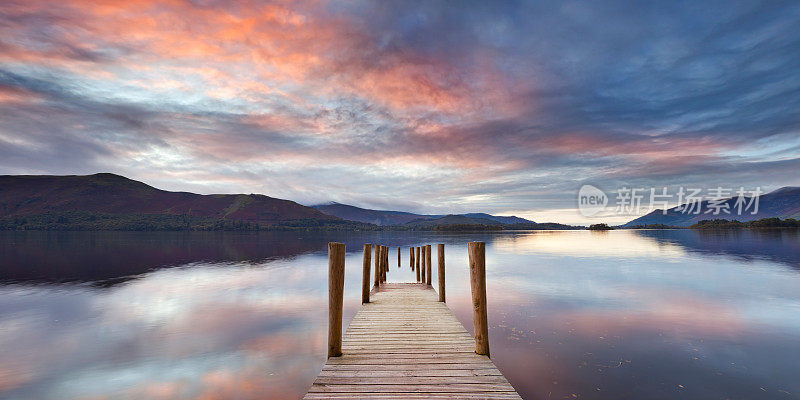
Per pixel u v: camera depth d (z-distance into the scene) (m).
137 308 13.30
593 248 46.72
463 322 10.01
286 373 7.16
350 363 5.16
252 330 10.25
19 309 13.27
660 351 7.55
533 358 7.19
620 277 19.44
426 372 4.86
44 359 8.07
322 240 77.50
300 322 11.16
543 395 5.64
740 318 10.38
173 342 9.19
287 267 27.36
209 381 6.82
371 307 9.02
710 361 7.01
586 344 8.03
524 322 9.92
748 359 7.13
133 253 40.66
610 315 10.73
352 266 28.12
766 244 46.75
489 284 17.27
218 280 20.55
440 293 9.81
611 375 6.38
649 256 32.75
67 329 10.49
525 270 23.14
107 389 6.58
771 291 14.77
